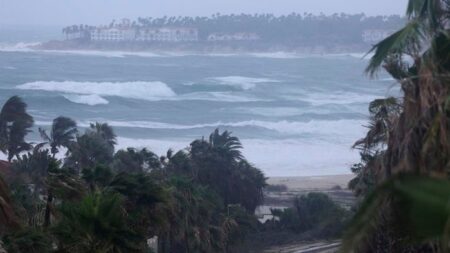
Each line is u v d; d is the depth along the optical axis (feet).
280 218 213.66
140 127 432.66
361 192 67.67
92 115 486.38
